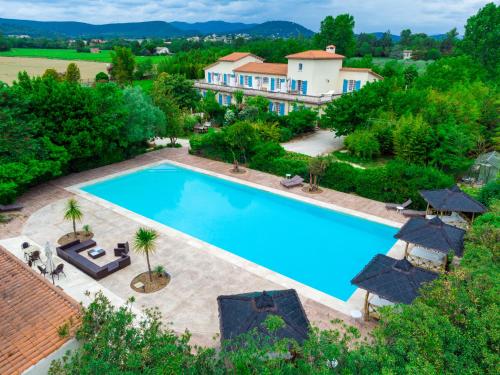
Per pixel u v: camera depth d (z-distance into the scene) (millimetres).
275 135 39281
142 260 19781
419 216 24500
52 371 9766
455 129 29844
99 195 29016
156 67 96312
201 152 37906
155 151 39438
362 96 36625
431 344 8844
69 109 29234
